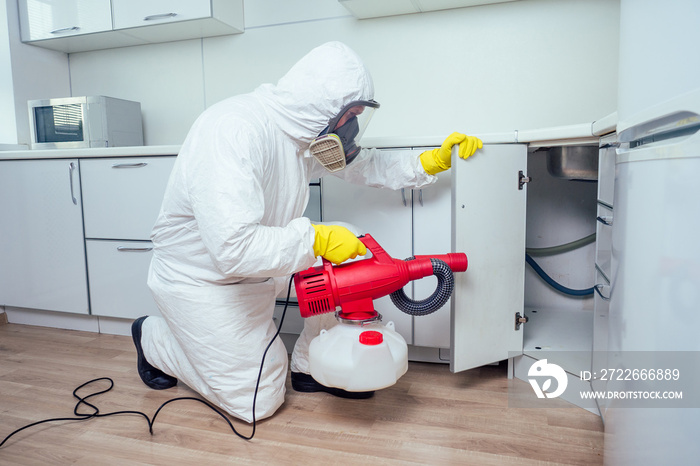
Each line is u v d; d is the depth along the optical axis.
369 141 1.61
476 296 1.36
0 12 2.28
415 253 1.60
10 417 1.33
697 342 0.58
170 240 1.26
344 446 1.16
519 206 1.42
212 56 2.31
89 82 2.54
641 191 0.73
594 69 1.83
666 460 0.65
